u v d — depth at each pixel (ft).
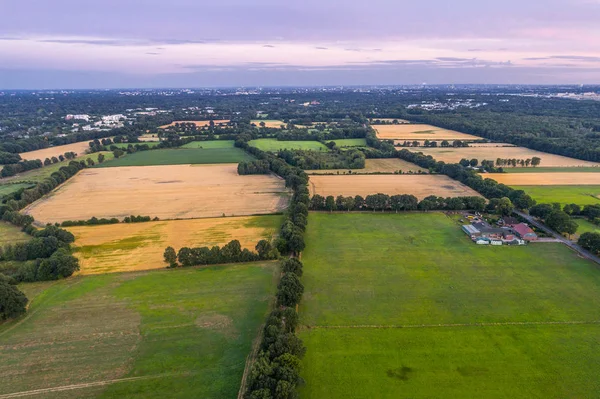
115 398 185.98
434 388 189.67
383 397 184.03
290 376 179.22
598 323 241.35
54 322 245.24
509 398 183.73
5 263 310.65
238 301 266.36
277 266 315.58
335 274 303.27
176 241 364.99
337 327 237.45
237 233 381.81
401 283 289.94
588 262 321.11
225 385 192.44
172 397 185.68
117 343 225.15
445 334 231.09
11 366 207.31
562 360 209.05
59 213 440.45
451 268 312.71
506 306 260.42
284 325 224.33
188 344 223.71
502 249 346.54
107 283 291.17
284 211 442.09
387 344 221.87
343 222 416.26
